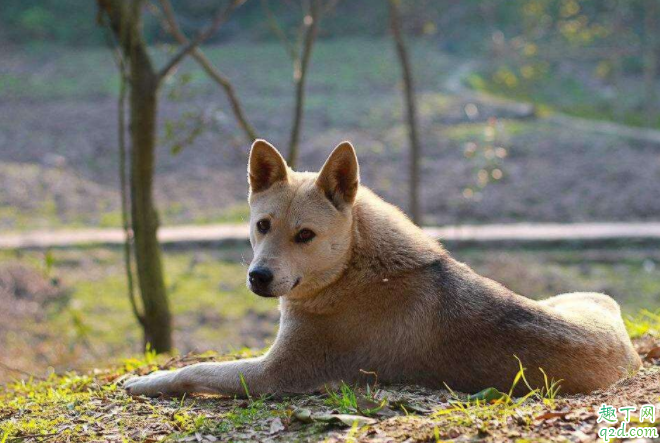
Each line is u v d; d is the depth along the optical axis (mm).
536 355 5461
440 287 5660
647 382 5273
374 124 30906
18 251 18406
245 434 4891
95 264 18062
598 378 5562
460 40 45438
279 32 11633
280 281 5523
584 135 29625
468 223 21109
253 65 40688
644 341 7273
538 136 29281
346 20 48531
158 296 9672
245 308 16266
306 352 5770
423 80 38219
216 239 19203
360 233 5766
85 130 29953
